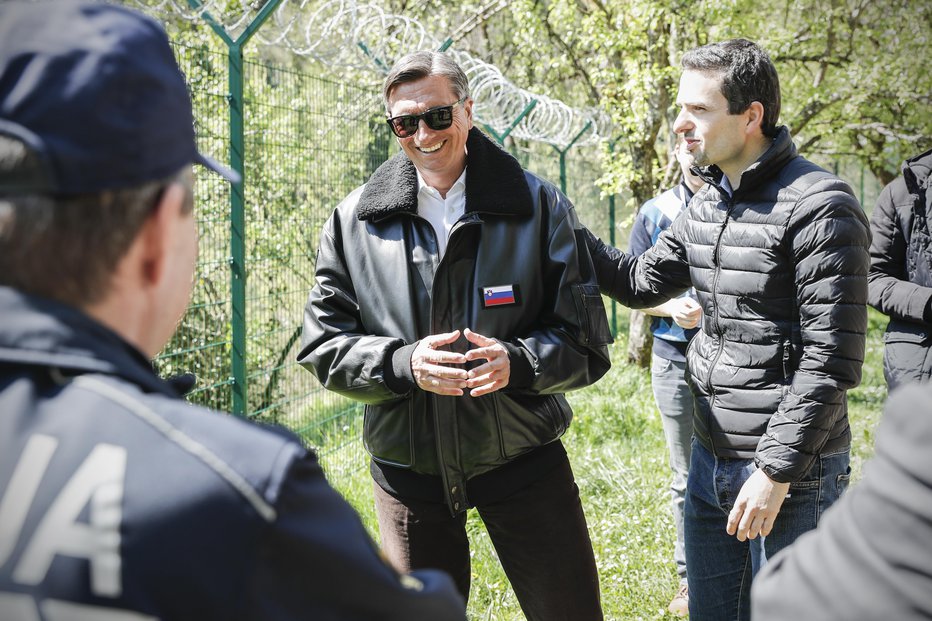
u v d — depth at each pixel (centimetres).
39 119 78
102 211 83
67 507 75
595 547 410
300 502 81
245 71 420
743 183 232
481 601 373
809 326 219
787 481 218
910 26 958
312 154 475
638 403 687
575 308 253
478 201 248
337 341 254
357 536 86
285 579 78
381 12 467
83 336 83
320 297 263
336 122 492
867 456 518
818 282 217
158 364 372
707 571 257
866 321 221
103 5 86
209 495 77
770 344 231
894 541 78
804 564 86
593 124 872
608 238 1050
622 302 296
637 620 357
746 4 901
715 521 254
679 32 894
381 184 256
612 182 871
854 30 966
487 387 234
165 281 91
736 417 236
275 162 452
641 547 415
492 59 1277
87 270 84
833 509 90
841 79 949
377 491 268
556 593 260
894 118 1016
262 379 469
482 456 251
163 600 74
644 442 585
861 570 80
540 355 244
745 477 234
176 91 87
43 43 80
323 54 441
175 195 88
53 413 79
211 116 394
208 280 392
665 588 380
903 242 348
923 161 337
